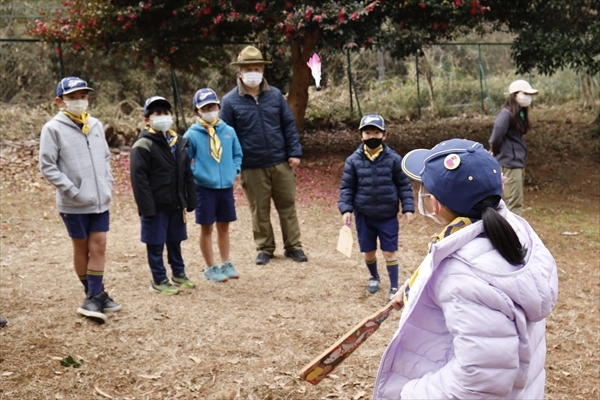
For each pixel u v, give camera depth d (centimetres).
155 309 514
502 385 182
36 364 413
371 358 441
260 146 645
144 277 604
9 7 1819
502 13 1155
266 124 647
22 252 684
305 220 857
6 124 1301
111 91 1844
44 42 1234
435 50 2242
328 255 695
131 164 522
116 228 800
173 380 404
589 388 410
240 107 642
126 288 568
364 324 227
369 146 531
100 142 482
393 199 537
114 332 468
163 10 1122
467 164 197
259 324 493
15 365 410
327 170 1159
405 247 729
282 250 719
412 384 201
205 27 1146
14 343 442
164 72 1927
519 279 186
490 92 1958
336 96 1738
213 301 540
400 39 1290
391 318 514
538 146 1374
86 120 473
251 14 1057
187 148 566
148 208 525
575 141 1409
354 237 774
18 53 1791
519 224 207
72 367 412
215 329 480
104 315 481
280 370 420
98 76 1850
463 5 1020
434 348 204
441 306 194
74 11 1177
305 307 532
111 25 1134
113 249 704
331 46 1027
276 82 1422
